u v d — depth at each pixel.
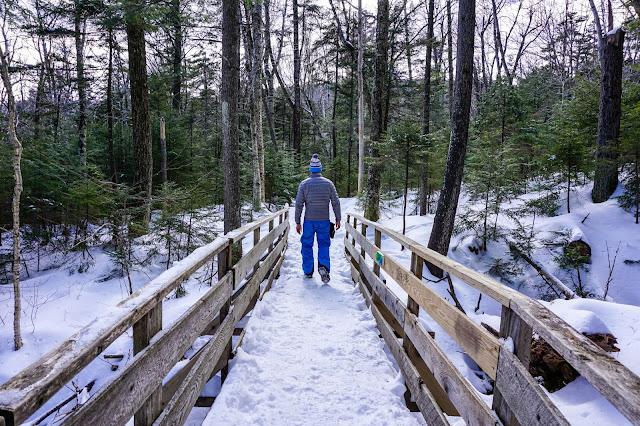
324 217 5.55
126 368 1.24
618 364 0.92
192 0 9.53
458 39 7.50
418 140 9.17
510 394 1.35
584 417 2.65
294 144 21.53
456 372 1.83
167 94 16.11
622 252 8.08
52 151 10.86
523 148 13.59
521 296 1.43
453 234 9.54
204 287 7.27
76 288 7.73
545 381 3.42
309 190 5.52
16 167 5.46
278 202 16.67
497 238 9.06
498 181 9.09
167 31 11.15
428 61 13.70
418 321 2.64
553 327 1.13
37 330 5.95
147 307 1.42
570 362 1.00
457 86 7.59
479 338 1.68
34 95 13.45
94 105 15.21
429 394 2.20
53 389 0.87
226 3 7.19
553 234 9.09
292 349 3.34
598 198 10.46
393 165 10.88
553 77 30.78
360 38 14.82
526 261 8.41
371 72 18.69
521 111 14.05
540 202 10.54
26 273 9.09
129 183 14.76
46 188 10.46
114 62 13.79
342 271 6.33
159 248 8.43
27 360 5.28
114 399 1.15
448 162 7.79
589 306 4.05
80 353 0.98
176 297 6.96
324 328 3.84
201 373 2.12
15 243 5.43
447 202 7.77
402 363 2.82
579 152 10.19
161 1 8.92
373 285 4.18
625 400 0.77
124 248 7.53
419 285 2.56
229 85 7.38
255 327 3.64
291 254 7.80
